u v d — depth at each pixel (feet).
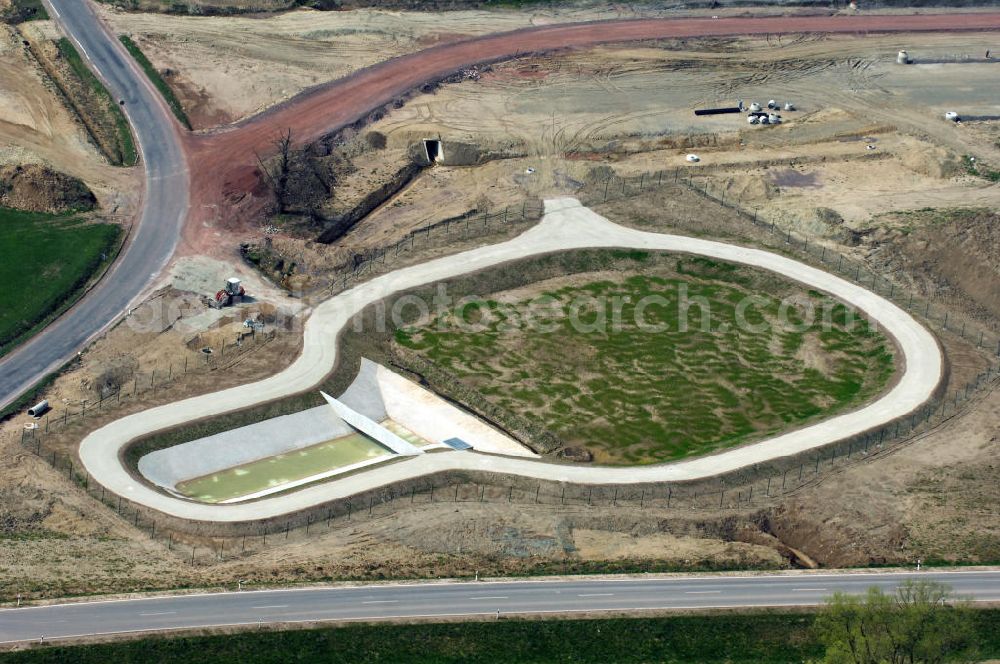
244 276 483.10
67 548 344.69
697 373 449.89
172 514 358.64
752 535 367.66
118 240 496.64
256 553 347.97
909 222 530.68
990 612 332.19
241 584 331.36
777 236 528.63
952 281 501.97
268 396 416.46
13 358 430.61
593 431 418.31
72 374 424.87
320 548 350.84
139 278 476.13
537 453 408.05
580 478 383.24
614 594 335.67
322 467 399.65
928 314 480.64
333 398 424.05
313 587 332.19
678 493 379.35
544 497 376.27
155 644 308.60
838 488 384.27
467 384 439.22
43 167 513.86
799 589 339.98
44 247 485.15
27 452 382.42
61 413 404.16
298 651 310.65
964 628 305.12
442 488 378.94
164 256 490.08
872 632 303.89
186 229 506.89
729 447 403.13
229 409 407.85
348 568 341.82
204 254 493.36
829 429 411.13
